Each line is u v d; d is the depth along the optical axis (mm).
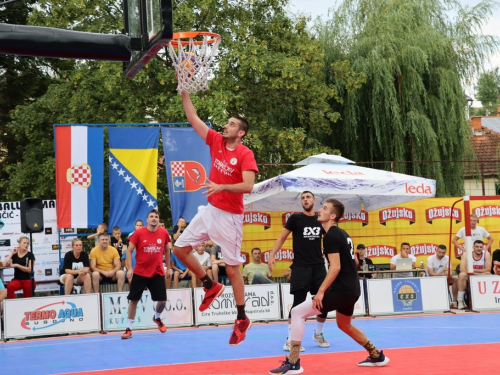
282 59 22453
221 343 10375
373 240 16875
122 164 15008
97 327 12758
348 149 23438
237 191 5793
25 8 27328
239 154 5977
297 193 15258
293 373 7211
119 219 14930
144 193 15086
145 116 23609
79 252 13578
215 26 23797
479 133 34094
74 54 6824
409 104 22438
